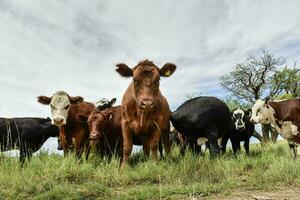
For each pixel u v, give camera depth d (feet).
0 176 9.00
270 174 9.05
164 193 7.73
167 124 12.42
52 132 13.15
